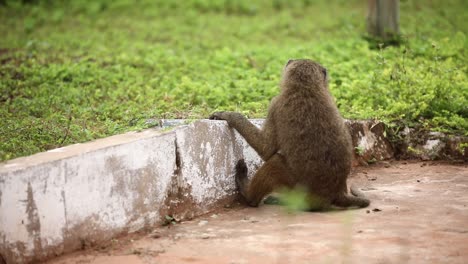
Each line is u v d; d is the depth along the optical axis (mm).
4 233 6527
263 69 15273
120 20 22781
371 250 6934
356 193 9055
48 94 12484
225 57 16188
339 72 14352
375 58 14070
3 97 12219
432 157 11289
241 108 11711
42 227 6852
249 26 21922
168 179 8242
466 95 12617
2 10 24312
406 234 7461
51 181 6922
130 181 7762
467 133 11195
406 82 12680
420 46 16172
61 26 21688
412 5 23625
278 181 8672
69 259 6930
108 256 7016
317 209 8711
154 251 7117
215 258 6832
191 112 10664
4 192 6516
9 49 17094
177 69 15117
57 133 9062
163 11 24406
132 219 7793
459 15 21484
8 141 8641
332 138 8492
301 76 8711
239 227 8031
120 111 11164
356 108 12008
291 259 6715
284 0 26062
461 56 15125
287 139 8492
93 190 7344
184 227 8109
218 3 25328
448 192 9336
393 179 10266
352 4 25656
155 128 8758
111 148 7539
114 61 15758
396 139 11633
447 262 6566
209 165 8844
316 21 22484
